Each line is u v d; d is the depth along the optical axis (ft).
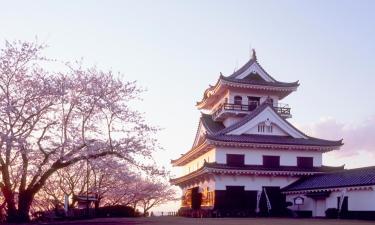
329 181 114.52
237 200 126.72
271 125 139.54
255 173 126.41
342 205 104.47
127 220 97.50
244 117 147.43
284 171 128.57
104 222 84.38
